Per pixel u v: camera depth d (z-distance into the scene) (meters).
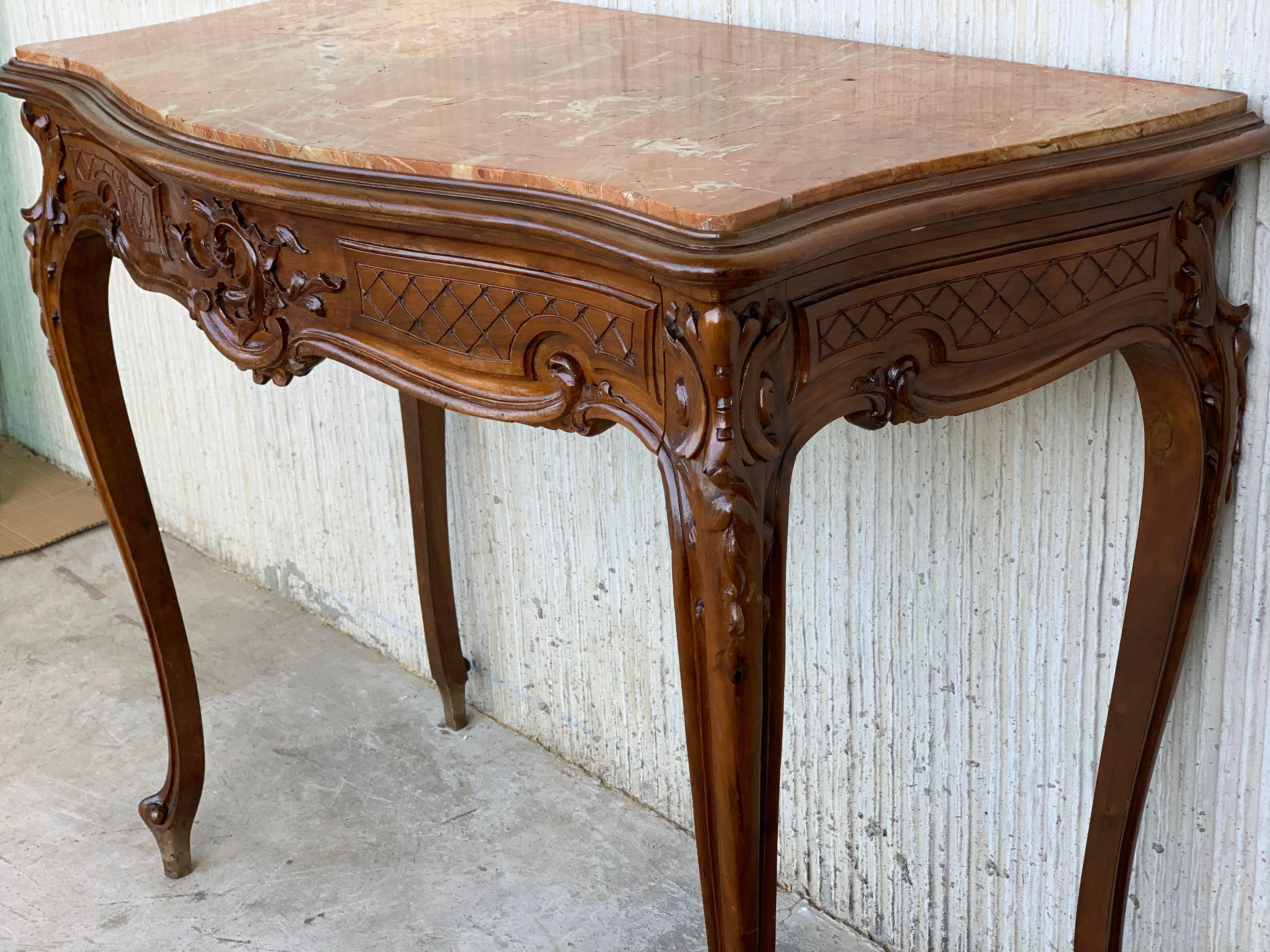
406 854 1.49
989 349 0.79
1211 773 1.04
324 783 1.62
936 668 1.21
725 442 0.67
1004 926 1.24
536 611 1.62
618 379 0.74
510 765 1.65
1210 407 0.91
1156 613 0.98
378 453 1.76
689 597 0.71
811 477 1.24
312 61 1.09
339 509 1.88
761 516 0.69
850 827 1.35
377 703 1.79
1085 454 1.03
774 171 0.71
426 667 1.85
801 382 0.70
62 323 1.26
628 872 1.45
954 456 1.12
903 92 0.90
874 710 1.28
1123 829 1.05
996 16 1.01
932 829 1.27
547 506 1.54
